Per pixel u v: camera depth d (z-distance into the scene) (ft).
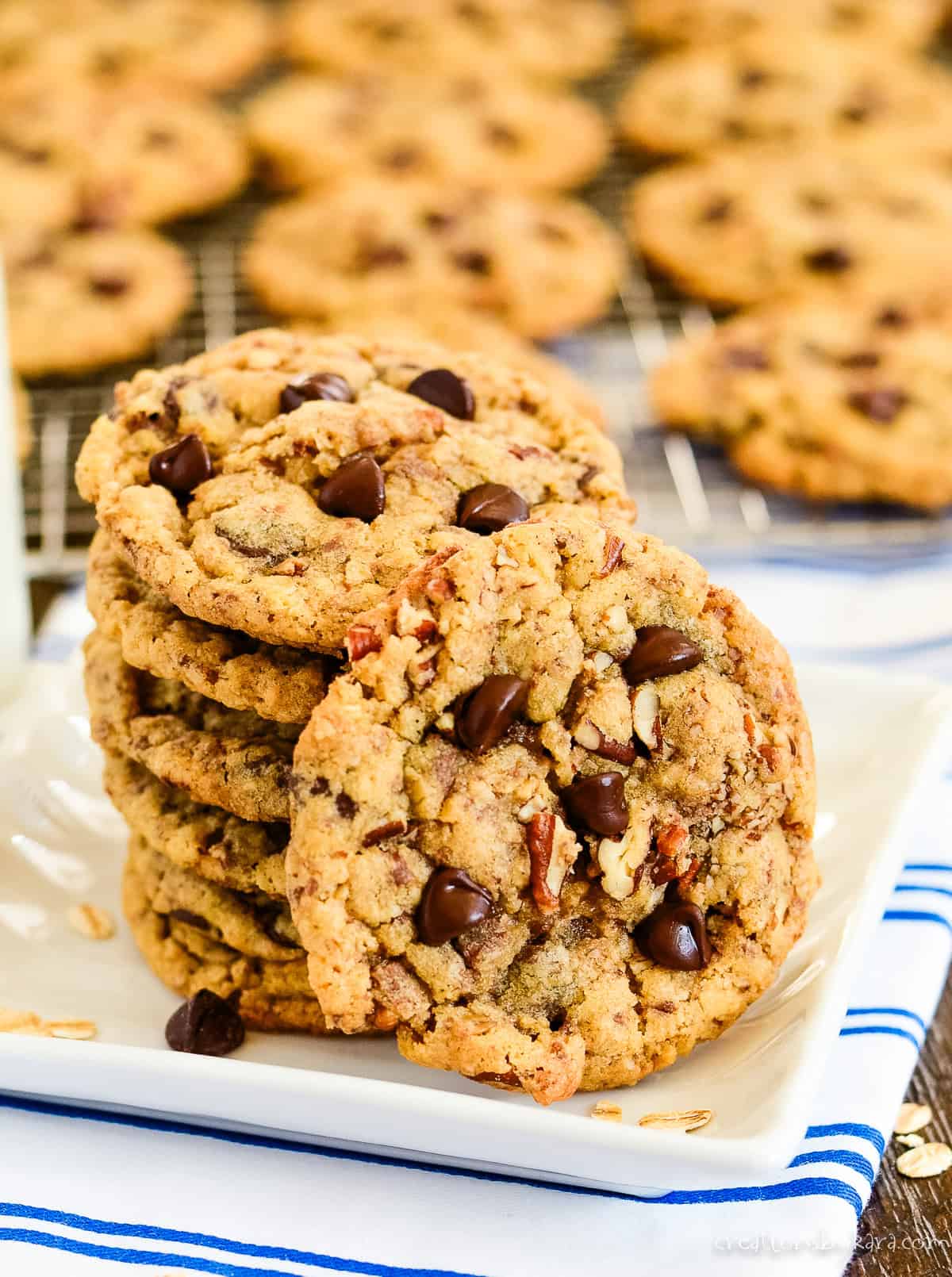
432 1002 1.03
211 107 2.62
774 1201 1.04
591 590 1.07
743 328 1.92
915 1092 1.15
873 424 1.76
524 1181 1.06
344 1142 1.06
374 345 1.24
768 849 1.08
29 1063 1.02
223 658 1.09
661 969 1.07
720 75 2.56
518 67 2.68
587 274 2.04
